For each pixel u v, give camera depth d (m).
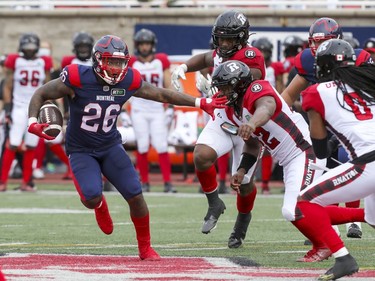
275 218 34.31
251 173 24.88
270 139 22.47
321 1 57.34
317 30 25.03
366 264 21.97
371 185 19.20
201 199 43.00
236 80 22.11
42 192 47.00
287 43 46.53
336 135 19.75
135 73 22.50
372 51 36.34
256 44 46.06
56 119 22.78
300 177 22.14
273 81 46.03
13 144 46.97
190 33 55.53
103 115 22.47
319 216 19.42
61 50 57.97
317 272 20.56
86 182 22.61
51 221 33.44
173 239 27.80
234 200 42.41
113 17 57.41
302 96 19.98
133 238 28.02
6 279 19.30
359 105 19.48
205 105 22.64
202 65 27.27
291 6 58.78
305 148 22.53
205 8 56.88
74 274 20.09
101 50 21.81
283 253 24.19
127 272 20.44
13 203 40.97
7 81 46.78
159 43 55.62
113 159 22.86
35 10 57.91
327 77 20.06
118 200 42.94
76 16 57.75
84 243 26.66
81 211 37.44
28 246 25.84
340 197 19.42
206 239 27.80
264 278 19.55
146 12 56.91
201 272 20.45
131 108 46.91
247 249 25.19
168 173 47.00
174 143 51.59
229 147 25.56
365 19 56.31
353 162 19.30
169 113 48.31
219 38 24.80
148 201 41.81
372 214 20.25
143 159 47.12
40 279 19.31
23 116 46.88
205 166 25.22
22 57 46.69
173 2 57.34
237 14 24.80
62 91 22.30
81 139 22.81
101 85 22.25
